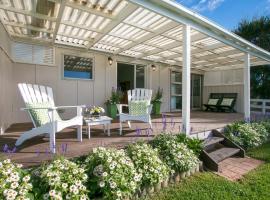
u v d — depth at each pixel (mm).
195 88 11211
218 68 10602
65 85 6406
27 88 3535
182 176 3199
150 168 2693
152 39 5598
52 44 5938
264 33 11984
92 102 6996
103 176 2260
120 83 8188
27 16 4227
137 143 3205
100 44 6227
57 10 3947
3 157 2572
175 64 9133
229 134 5074
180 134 3826
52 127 2924
